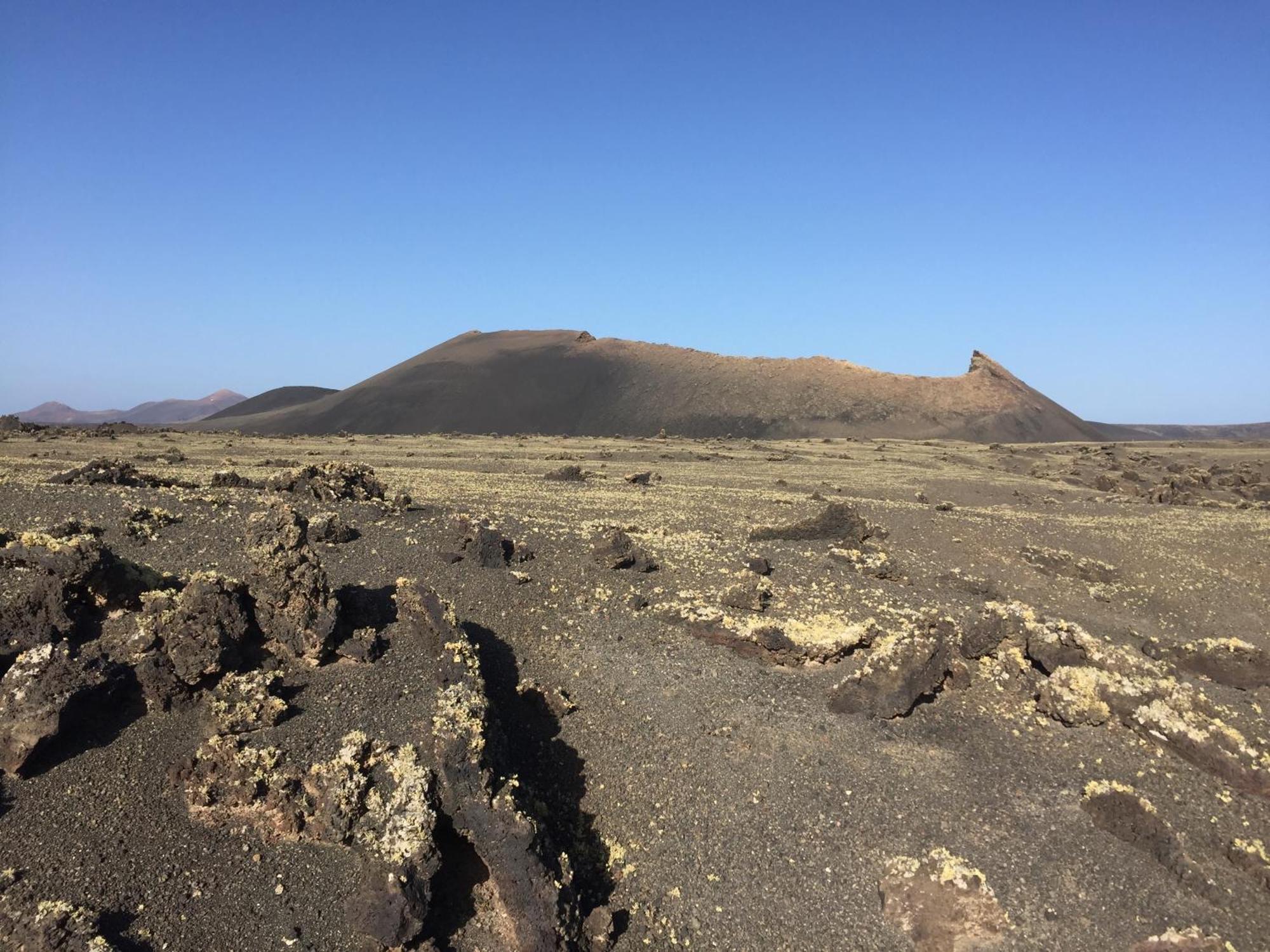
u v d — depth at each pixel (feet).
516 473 184.44
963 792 52.85
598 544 84.28
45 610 50.01
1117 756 56.85
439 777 44.21
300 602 52.34
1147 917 44.45
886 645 62.75
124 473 101.45
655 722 58.80
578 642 68.18
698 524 119.85
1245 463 272.51
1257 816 51.80
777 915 45.27
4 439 216.13
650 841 49.73
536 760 54.49
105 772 43.42
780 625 69.72
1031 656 66.80
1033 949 42.45
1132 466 261.44
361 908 39.11
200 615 49.16
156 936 37.14
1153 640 83.51
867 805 51.70
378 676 52.31
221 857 41.19
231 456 193.57
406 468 184.34
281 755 44.80
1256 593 111.24
